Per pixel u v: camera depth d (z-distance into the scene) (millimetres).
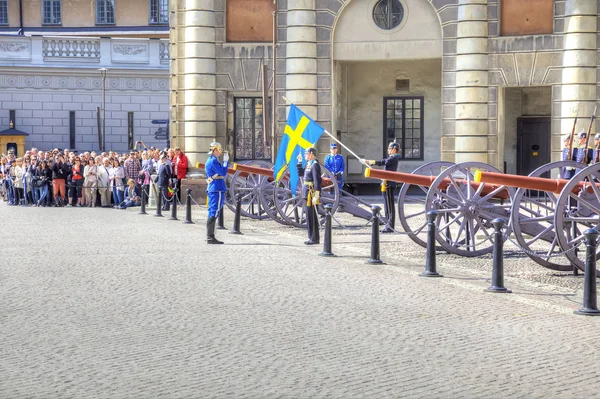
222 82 34625
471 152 32219
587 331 10938
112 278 14914
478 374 8977
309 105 33812
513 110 36844
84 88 50875
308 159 20609
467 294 13570
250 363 9336
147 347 10008
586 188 15719
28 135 50219
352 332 10797
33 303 12617
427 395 8258
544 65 31594
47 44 50500
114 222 27078
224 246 19906
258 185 26922
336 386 8508
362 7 33625
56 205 37219
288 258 17734
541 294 13727
